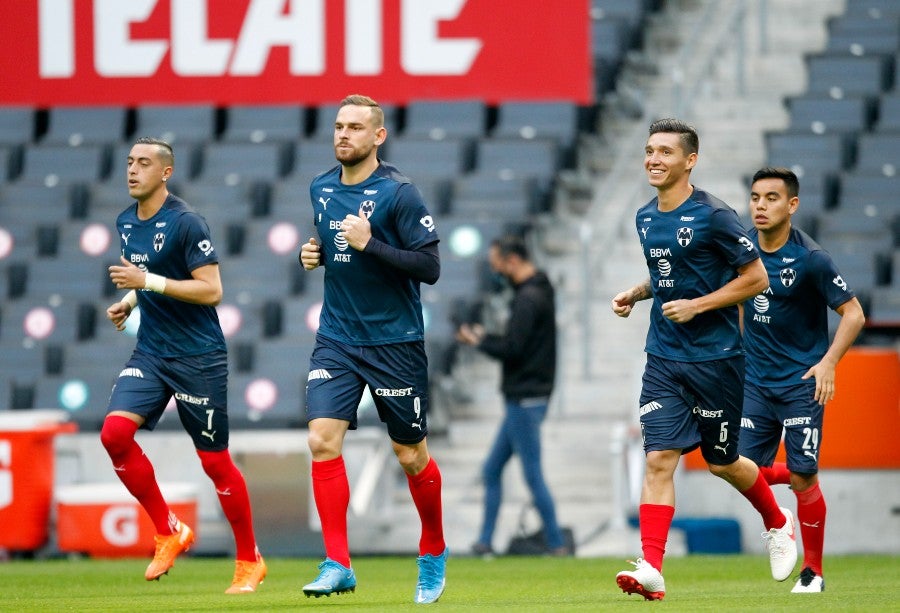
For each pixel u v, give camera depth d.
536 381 38.03
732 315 22.73
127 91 53.34
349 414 21.81
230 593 26.86
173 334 26.17
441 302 47.38
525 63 52.00
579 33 51.84
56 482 41.59
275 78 52.94
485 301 49.09
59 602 24.91
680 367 22.58
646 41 64.38
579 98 51.84
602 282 52.12
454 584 29.30
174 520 27.06
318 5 52.78
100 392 46.38
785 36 63.06
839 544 39.12
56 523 40.09
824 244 49.84
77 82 53.44
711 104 59.44
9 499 39.06
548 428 45.88
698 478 39.88
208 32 53.16
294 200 53.31
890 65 58.50
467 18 52.19
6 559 39.69
